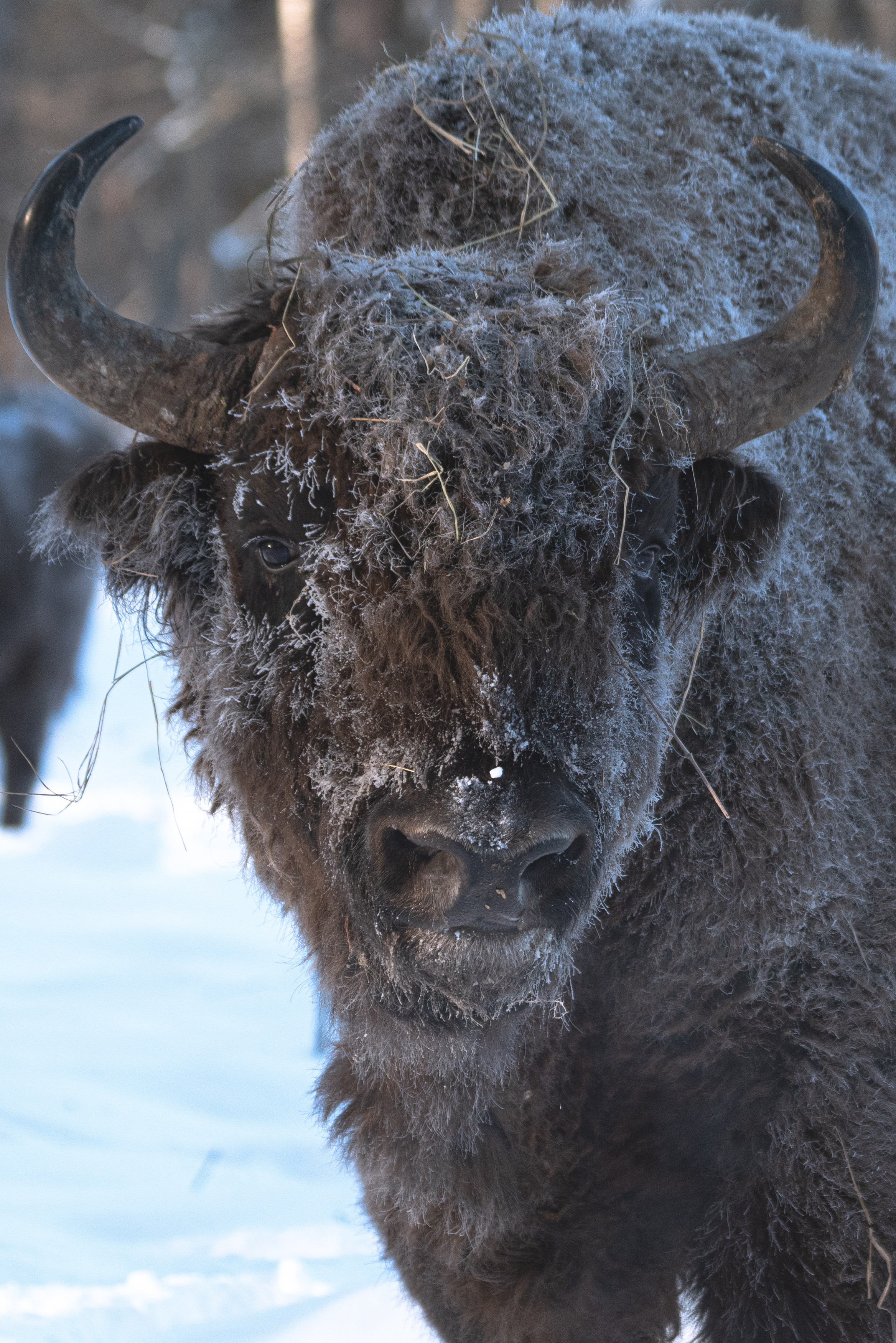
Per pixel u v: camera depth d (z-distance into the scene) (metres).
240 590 10.25
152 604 11.73
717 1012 10.71
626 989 10.92
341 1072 11.84
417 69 12.76
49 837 35.34
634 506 9.81
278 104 92.12
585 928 10.44
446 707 8.73
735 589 10.98
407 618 8.88
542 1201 11.12
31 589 37.19
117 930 28.19
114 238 104.12
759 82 13.05
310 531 9.47
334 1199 16.83
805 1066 10.39
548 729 8.90
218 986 24.67
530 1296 11.07
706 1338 10.55
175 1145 17.97
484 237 11.56
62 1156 17.25
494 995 9.34
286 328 9.79
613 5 14.96
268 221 12.60
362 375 9.23
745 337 11.84
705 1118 10.88
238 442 9.95
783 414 10.39
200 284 95.50
